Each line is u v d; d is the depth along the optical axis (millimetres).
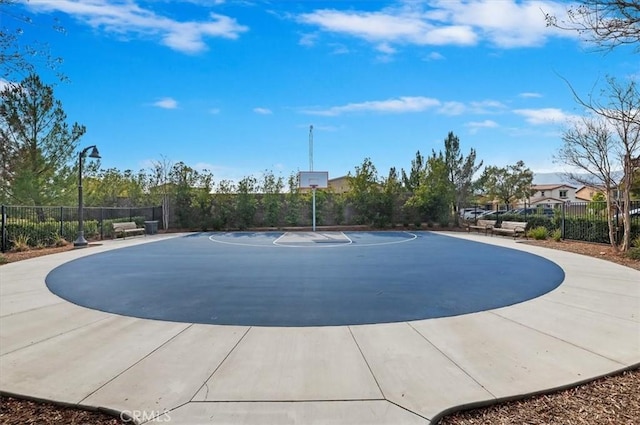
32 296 6730
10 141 16219
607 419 2920
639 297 6594
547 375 3588
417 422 2832
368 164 25422
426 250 13633
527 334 4719
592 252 12469
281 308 5934
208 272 9188
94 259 11461
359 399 3146
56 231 15484
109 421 2902
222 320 5312
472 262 10727
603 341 4477
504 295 6773
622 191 13258
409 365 3803
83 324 5129
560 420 2920
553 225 17297
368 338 4574
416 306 6035
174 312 5715
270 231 23844
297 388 3328
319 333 4754
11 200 16578
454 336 4648
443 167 24562
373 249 14008
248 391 3273
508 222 19031
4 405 3113
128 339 4547
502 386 3369
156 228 22125
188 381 3457
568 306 6012
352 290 7199
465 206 25531
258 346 4320
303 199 26062
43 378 3527
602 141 12898
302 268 9750
